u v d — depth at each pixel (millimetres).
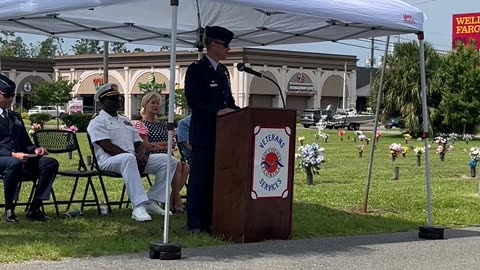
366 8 7957
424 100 8664
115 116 9188
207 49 7996
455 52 43125
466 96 42031
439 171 18531
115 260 6551
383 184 14625
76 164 17234
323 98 68062
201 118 7926
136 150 9328
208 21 10688
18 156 8359
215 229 7844
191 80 7871
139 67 58844
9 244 7078
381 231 8852
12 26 10281
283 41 11414
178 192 9500
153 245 6707
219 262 6664
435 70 42562
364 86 84125
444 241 8281
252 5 7105
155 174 9344
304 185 14133
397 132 49750
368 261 7008
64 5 6980
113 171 8938
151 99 10023
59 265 6281
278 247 7480
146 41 11883
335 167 19016
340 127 56031
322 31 10328
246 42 11812
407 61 42219
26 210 9219
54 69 65125
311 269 6547
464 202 11828
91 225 8383
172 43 6895
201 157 8000
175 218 9086
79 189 11773
